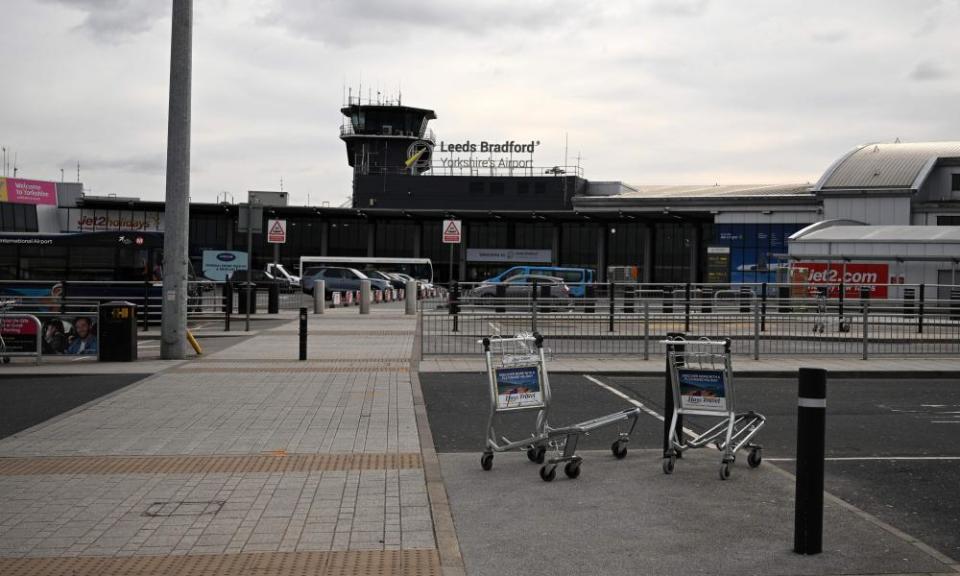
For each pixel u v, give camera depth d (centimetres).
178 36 1733
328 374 1524
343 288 5278
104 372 1552
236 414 1134
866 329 1875
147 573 559
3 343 1678
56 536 634
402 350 1942
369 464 859
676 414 866
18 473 820
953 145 6147
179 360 1744
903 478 862
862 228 4272
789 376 1644
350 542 621
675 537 643
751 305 1922
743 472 849
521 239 7919
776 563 587
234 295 3744
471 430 1083
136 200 7350
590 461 900
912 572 571
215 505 713
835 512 709
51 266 3325
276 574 559
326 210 7012
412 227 7956
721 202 6931
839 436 1077
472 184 8669
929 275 3825
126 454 902
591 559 595
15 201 7256
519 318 1880
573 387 1476
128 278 3319
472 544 626
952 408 1293
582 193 8844
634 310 1878
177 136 1750
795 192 7856
